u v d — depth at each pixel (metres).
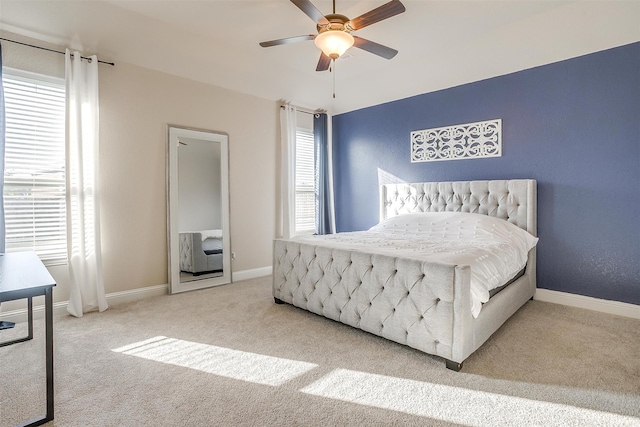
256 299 3.50
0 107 2.67
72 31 2.95
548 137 3.38
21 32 2.82
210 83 4.08
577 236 3.23
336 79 4.62
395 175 4.72
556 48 3.21
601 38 2.98
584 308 3.18
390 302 2.30
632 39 2.88
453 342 2.00
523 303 3.07
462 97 4.01
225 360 2.15
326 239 3.25
